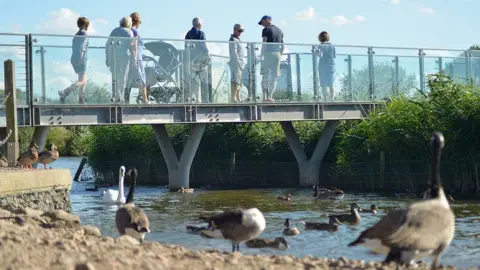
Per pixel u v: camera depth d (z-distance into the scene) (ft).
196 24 91.91
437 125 92.84
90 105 84.23
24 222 45.44
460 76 112.78
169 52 89.51
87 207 84.07
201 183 116.26
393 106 100.22
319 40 102.32
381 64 106.42
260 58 96.22
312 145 110.83
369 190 97.55
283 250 52.75
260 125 115.34
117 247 35.60
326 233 60.90
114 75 85.76
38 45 81.25
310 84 100.32
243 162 113.50
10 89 75.46
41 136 84.58
